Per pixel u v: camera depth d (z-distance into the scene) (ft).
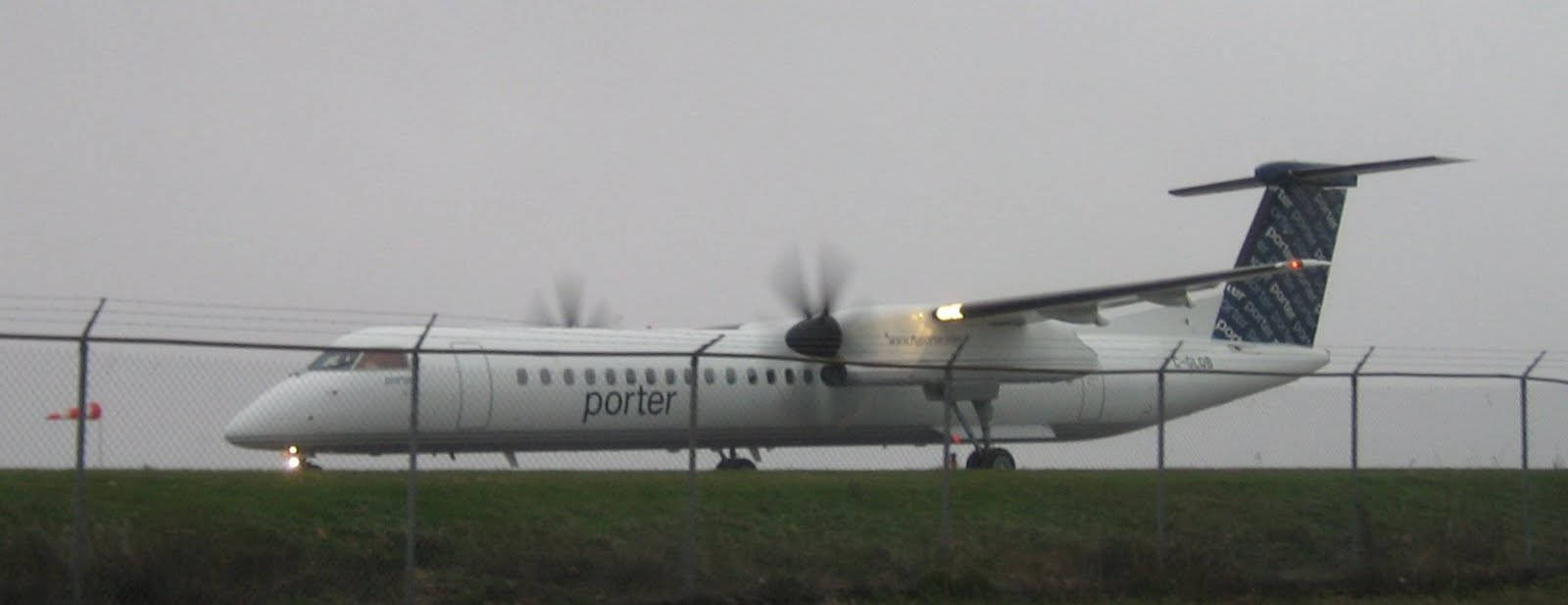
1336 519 315.17
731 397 401.29
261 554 212.64
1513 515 339.77
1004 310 403.54
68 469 245.04
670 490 273.13
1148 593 252.21
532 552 234.99
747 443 412.16
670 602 227.40
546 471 300.61
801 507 273.75
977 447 436.76
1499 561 295.28
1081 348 429.79
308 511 237.45
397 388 353.10
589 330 393.91
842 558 255.91
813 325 404.98
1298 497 325.62
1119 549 260.83
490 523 245.24
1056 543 274.16
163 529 216.95
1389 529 311.27
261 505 236.84
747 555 250.16
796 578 243.81
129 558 203.82
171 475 254.27
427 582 223.30
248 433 341.62
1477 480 362.94
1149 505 306.35
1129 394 461.37
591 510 257.34
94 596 199.52
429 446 363.35
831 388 418.31
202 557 208.74
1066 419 451.53
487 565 230.89
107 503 228.84
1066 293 395.75
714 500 270.05
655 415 391.04
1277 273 401.70
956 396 422.00
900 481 299.79
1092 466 396.57
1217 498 318.24
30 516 220.43
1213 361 477.77
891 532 269.64
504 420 367.04
